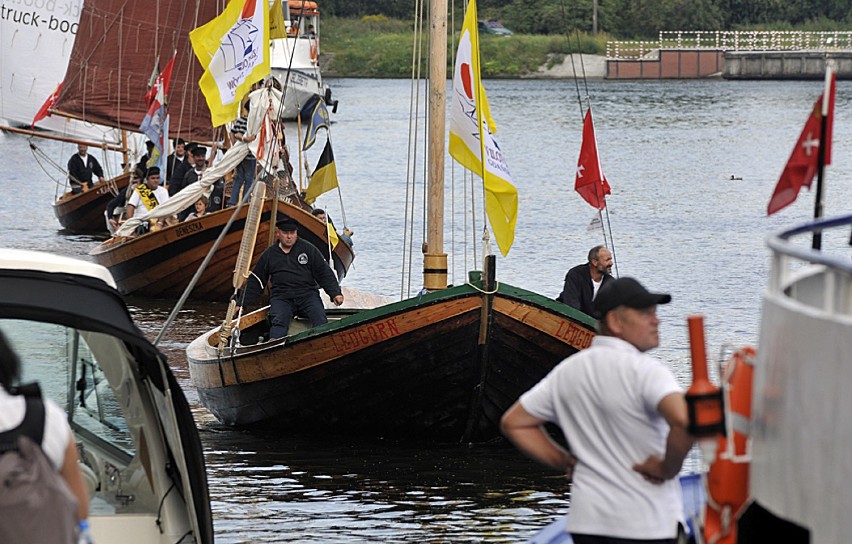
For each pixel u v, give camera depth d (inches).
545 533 758.5
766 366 561.9
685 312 2191.2
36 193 4259.4
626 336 614.2
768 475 558.9
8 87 3499.0
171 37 3184.1
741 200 4055.1
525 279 2568.9
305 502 1165.7
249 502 1163.3
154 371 823.1
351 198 3998.5
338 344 1337.4
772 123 7170.3
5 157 5467.5
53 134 3511.3
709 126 6998.0
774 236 581.6
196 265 2269.9
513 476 1254.9
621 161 5300.2
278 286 1485.0
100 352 843.4
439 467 1285.7
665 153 5615.2
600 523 605.9
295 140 5935.0
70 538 544.4
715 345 1882.4
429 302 1307.8
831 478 514.6
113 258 2348.7
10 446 547.8
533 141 6122.1
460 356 1322.6
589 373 609.9
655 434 604.1
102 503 839.7
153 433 845.2
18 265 792.9
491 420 1368.1
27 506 535.8
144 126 2773.1
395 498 1178.6
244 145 2140.7
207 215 2223.2
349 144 5836.6
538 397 622.8
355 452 1343.5
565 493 1202.0
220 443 1378.0
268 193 2134.6
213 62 1782.7
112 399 849.5
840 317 511.2
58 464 561.0
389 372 1341.0
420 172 4785.9
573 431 615.2
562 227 3368.6
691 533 717.3
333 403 1375.5
